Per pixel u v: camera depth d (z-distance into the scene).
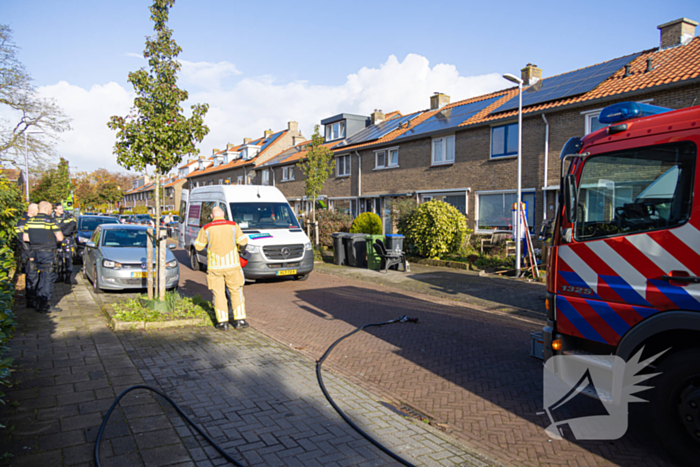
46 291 6.84
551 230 4.62
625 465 3.17
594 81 14.28
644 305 3.29
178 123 6.52
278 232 10.83
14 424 3.29
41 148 21.83
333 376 4.77
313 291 10.10
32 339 5.44
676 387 3.06
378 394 4.40
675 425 3.08
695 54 12.62
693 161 3.08
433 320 7.41
